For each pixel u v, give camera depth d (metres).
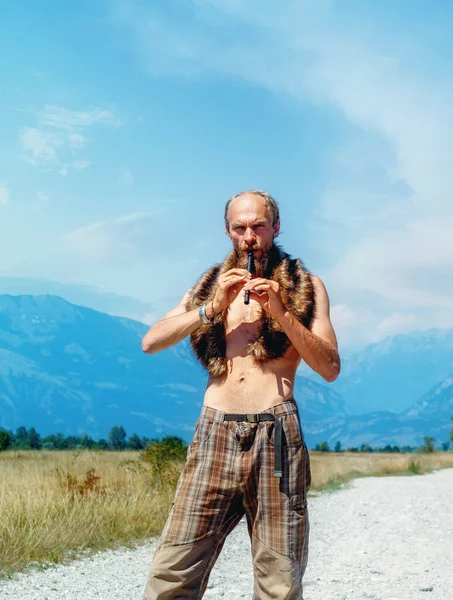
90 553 8.30
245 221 3.55
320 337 3.44
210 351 3.49
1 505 8.98
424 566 8.37
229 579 7.47
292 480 3.33
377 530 11.85
